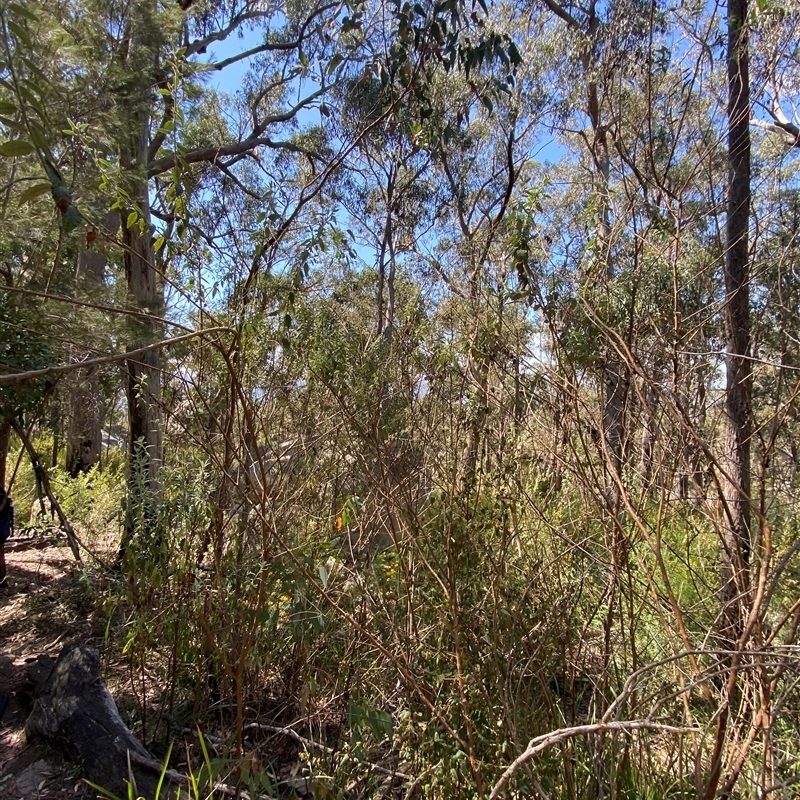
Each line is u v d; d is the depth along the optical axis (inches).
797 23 128.8
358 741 89.9
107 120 179.5
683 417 86.1
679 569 148.4
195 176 139.4
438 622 100.1
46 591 197.3
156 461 141.6
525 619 102.7
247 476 86.4
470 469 109.2
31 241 168.6
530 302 106.5
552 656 104.7
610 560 105.0
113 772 107.9
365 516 118.5
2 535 206.4
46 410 167.3
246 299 111.5
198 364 121.7
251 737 121.0
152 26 201.8
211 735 122.5
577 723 99.7
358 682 109.4
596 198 112.9
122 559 131.3
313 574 98.2
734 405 135.0
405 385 121.7
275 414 127.0
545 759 89.4
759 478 109.1
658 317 113.2
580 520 111.4
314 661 116.1
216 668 119.4
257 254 111.6
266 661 114.0
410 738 95.1
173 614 122.3
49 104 150.6
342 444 117.7
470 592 100.3
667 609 115.1
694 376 127.0
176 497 124.0
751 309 146.9
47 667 140.2
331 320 125.7
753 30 137.9
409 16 120.0
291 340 119.0
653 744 103.4
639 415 107.2
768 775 71.7
